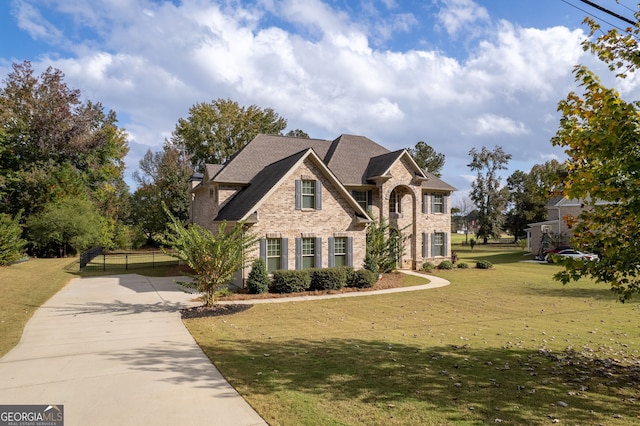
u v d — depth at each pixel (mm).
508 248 61656
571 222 8305
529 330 12648
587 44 7879
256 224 19906
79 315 14305
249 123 55156
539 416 6160
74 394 7070
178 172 54938
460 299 18328
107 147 49625
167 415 6203
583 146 6973
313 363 8844
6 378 7895
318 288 20312
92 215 38719
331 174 21578
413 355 9633
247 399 6777
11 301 16375
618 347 10750
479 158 62562
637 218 6176
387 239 27109
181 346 10312
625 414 6285
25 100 41031
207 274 15492
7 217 29078
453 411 6316
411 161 29250
